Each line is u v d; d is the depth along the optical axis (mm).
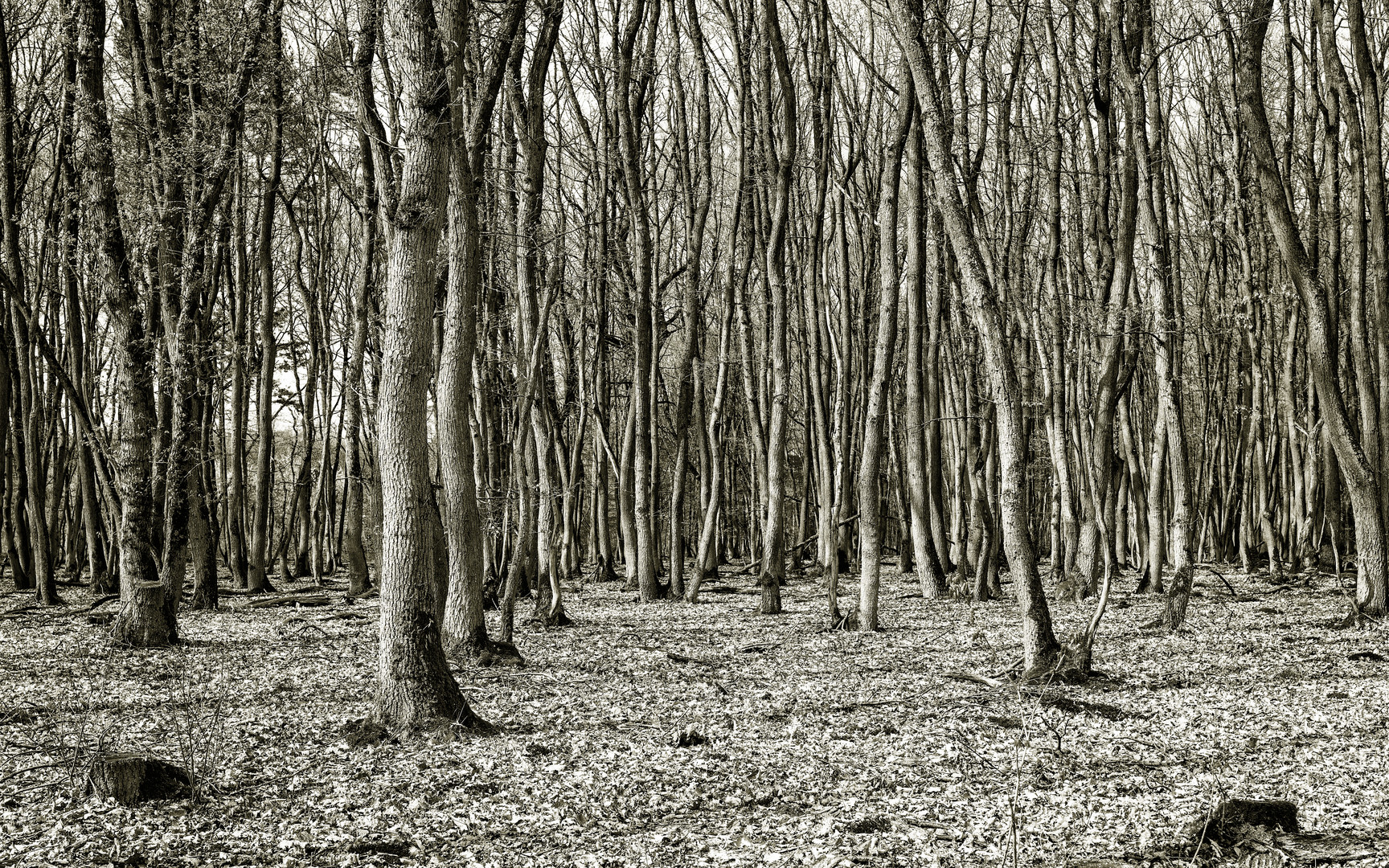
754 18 28344
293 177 32938
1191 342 43031
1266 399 36219
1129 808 8203
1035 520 44719
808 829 7809
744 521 55312
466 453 15906
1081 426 28438
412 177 10789
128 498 18094
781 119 32875
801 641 18641
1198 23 28328
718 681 14391
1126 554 35531
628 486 31531
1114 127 25828
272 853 7484
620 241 30000
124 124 20875
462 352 15602
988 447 27656
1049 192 25406
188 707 12133
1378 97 20016
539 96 18766
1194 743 10406
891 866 6938
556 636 19453
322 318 38312
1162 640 17875
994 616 21672
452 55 11586
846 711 12164
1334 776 9070
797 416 43594
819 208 30703
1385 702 12086
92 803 8641
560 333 30578
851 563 37844
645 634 19703
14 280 22766
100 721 11867
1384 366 19672
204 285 21141
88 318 30500
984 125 25031
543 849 7520
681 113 32031
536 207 18844
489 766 9703
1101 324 25156
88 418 19516
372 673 15094
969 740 10578
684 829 7941
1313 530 33469
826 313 36312
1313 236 23375
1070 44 25344
